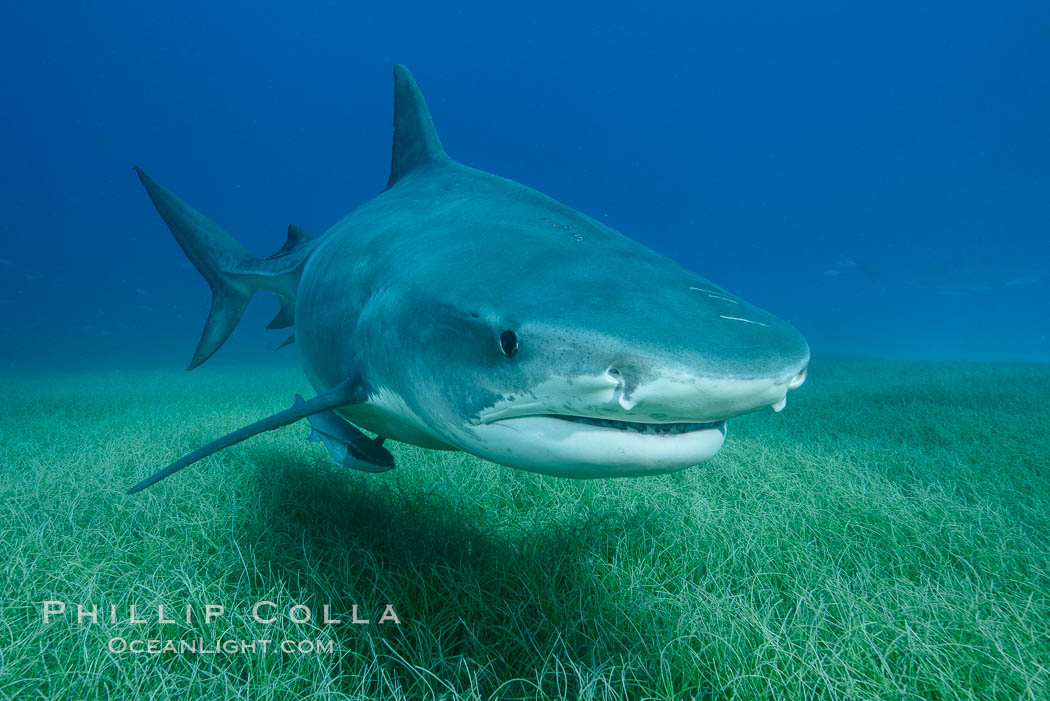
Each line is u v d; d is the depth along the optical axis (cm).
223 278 533
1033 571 304
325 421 322
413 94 374
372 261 299
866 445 592
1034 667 220
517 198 293
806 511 380
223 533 330
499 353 194
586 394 173
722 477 479
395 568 292
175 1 11619
